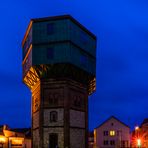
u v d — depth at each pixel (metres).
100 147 111.44
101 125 113.12
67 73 56.81
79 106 59.88
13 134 86.12
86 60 61.66
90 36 64.12
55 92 57.06
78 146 57.78
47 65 56.44
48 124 56.38
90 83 66.12
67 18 56.84
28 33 61.69
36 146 58.44
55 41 56.69
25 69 63.78
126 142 109.50
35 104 61.88
